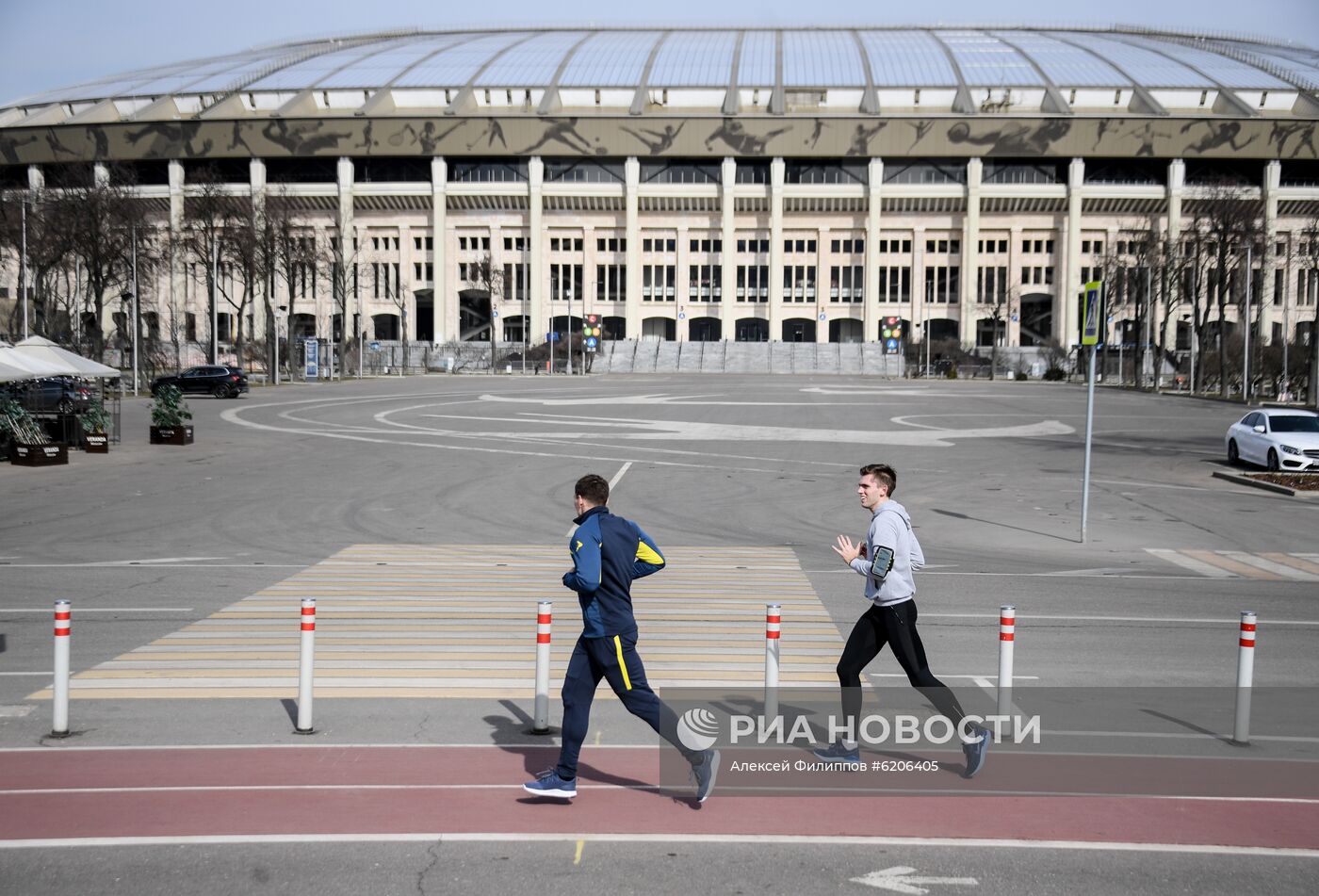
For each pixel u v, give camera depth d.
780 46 127.88
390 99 114.25
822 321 114.94
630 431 40.06
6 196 66.56
